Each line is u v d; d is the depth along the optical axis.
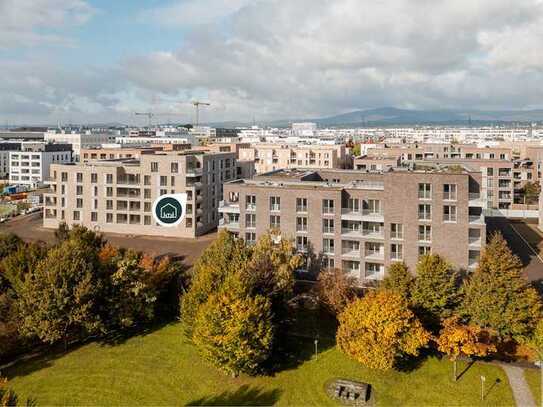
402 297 60.94
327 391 56.00
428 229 81.19
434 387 56.16
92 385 57.53
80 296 62.53
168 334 70.31
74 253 67.06
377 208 84.69
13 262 72.38
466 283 65.69
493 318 59.72
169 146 199.00
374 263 84.19
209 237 129.12
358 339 57.25
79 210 136.12
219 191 141.25
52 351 65.62
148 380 58.56
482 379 54.16
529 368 59.44
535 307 59.53
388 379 57.88
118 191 132.75
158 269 76.75
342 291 70.56
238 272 63.38
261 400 54.56
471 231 81.12
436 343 62.41
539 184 164.75
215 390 56.59
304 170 109.25
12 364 62.38
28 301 62.00
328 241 86.06
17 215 160.38
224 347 55.50
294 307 75.44
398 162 141.75
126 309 67.94
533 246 111.94
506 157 174.62
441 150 178.50
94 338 69.31
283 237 81.25
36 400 54.47
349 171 102.62
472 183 82.44
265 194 88.44
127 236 130.38
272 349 62.53
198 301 62.94
